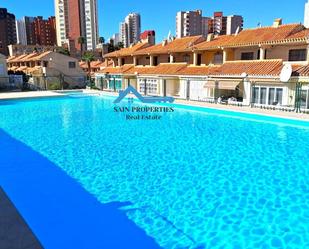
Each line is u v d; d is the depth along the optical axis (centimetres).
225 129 1828
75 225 695
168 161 1187
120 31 14700
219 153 1299
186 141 1531
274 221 706
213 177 1002
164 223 701
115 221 712
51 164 1150
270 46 2838
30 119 2212
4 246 510
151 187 918
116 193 875
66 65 5769
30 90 4550
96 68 7531
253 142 1495
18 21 14788
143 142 1515
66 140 1561
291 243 618
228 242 625
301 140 1519
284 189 894
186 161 1187
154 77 3803
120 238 642
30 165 1137
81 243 625
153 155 1275
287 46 2742
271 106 2423
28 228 564
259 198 832
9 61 7431
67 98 3553
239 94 2930
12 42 14612
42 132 1762
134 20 14238
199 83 3212
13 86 4741
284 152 1305
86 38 13925
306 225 686
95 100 3397
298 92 2222
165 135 1678
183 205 795
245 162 1166
